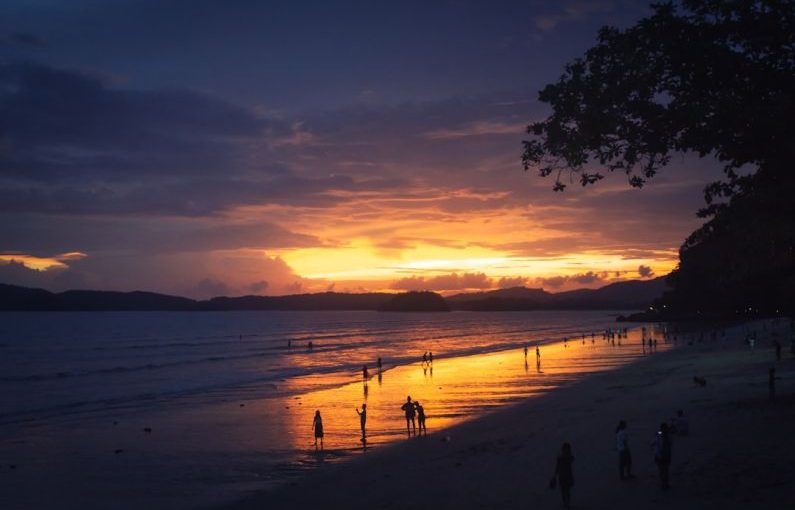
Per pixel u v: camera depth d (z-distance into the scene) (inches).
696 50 494.6
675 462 750.5
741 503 575.2
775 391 1217.4
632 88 496.4
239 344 5255.9
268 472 994.7
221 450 1168.8
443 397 1770.4
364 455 1077.8
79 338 6205.7
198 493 882.1
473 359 3294.8
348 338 6304.1
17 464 1085.1
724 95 481.7
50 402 1967.3
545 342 4825.3
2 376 2792.8
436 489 800.3
